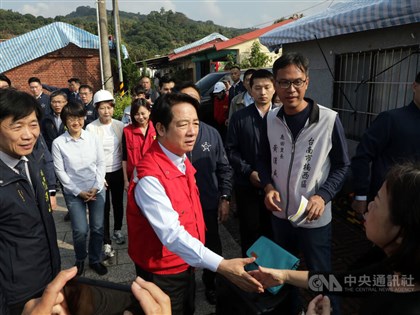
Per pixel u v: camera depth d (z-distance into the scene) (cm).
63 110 297
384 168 248
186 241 154
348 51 493
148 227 171
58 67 1480
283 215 234
